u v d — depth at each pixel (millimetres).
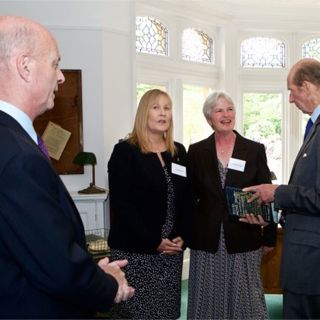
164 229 2092
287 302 1786
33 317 923
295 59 5145
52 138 3604
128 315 2045
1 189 874
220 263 2197
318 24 5043
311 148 1704
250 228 2217
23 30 991
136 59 4082
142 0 3980
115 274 1166
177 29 4496
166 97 2158
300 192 1655
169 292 2098
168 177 2117
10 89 998
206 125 4945
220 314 2205
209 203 2217
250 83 5113
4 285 916
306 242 1675
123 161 2092
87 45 3635
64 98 3617
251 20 4910
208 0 4535
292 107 5137
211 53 4914
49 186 929
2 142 914
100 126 3686
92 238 3002
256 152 2287
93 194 3434
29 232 867
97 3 3652
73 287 901
